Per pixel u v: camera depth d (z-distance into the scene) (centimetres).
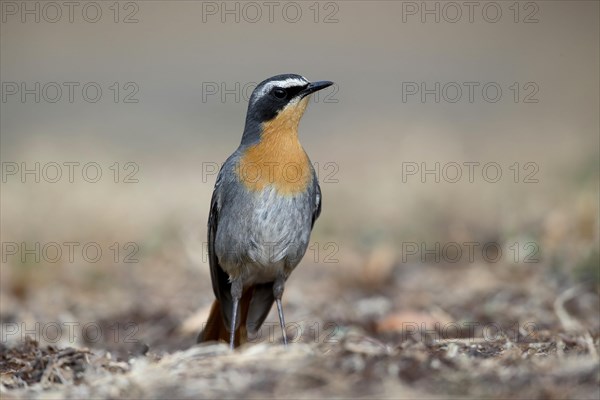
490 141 2191
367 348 751
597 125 2234
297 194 984
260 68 2755
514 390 662
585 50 2847
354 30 3006
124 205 1773
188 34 2991
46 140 2175
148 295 1364
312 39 2977
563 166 1884
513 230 1439
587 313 1129
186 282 1429
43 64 2767
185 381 704
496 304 1190
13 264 1440
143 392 691
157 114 2473
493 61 2817
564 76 2686
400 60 2833
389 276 1380
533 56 2825
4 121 2397
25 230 1636
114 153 2134
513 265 1352
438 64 2795
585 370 686
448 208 1722
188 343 1119
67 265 1488
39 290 1395
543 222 1470
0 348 1027
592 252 1285
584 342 851
